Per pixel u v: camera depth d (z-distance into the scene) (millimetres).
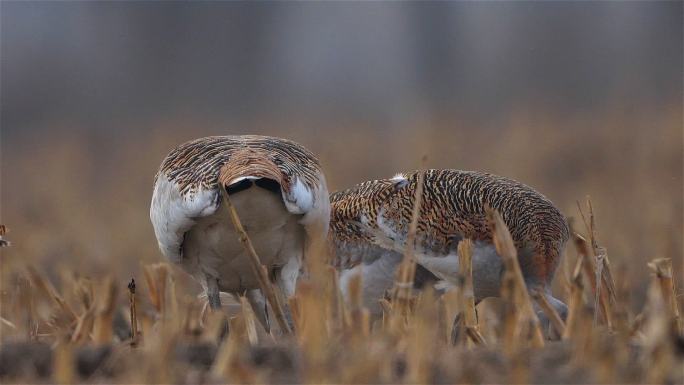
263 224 23391
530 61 108938
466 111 95625
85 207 60562
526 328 20406
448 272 27391
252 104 119062
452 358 18047
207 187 22781
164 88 123438
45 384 17969
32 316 24859
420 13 120438
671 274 22859
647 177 59031
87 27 126625
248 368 17125
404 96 110562
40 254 43719
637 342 19812
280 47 128375
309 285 19484
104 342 20875
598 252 24562
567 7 110312
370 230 28250
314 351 17141
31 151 99188
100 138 101500
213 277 25375
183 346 19188
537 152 66562
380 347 18078
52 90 123938
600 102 92562
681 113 72625
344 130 83062
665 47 101438
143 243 45906
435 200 27734
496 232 21344
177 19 125438
